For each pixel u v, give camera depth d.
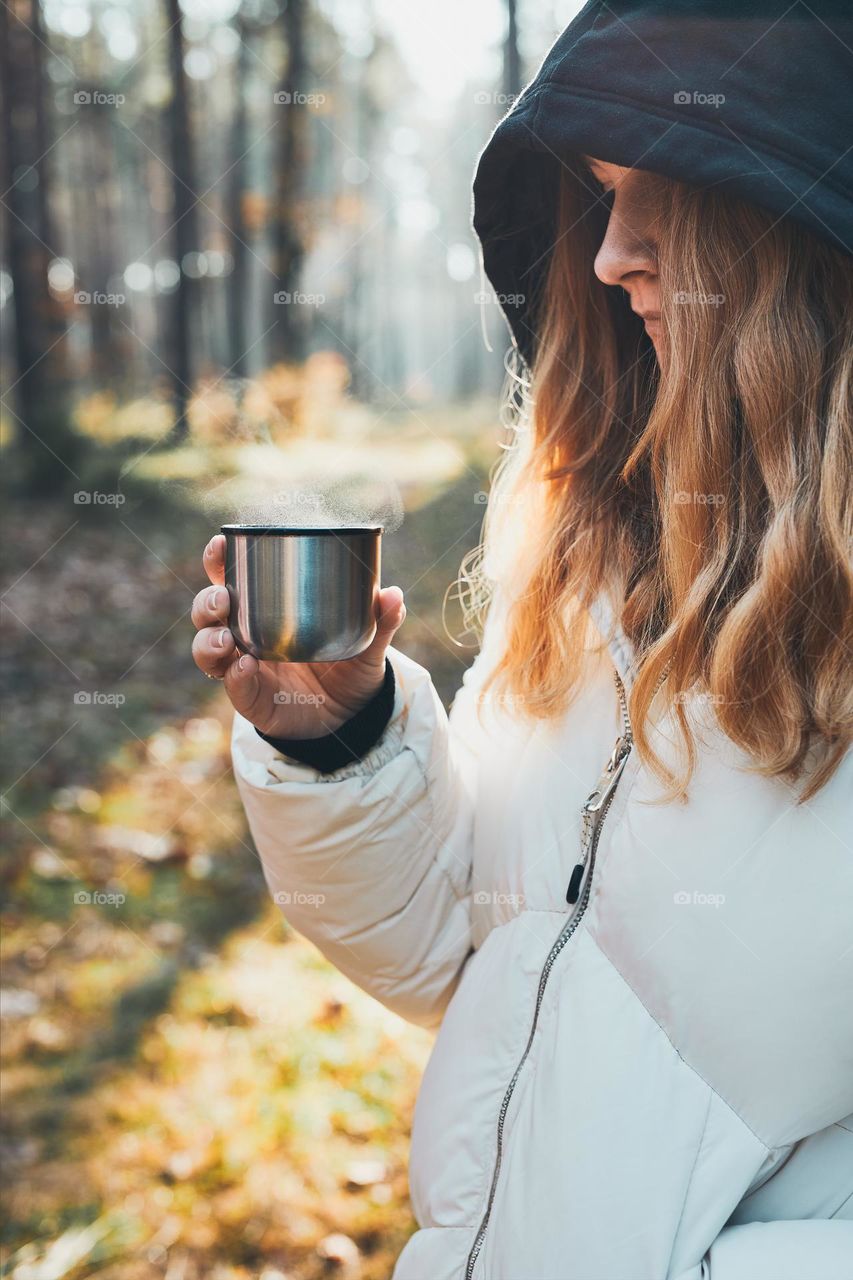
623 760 1.00
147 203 30.44
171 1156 2.60
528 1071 0.98
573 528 1.13
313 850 1.14
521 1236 0.90
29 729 5.32
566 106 0.93
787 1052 0.84
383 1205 2.47
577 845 1.04
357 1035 3.05
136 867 4.06
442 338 56.44
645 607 1.03
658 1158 0.87
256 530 0.96
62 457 9.66
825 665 0.81
